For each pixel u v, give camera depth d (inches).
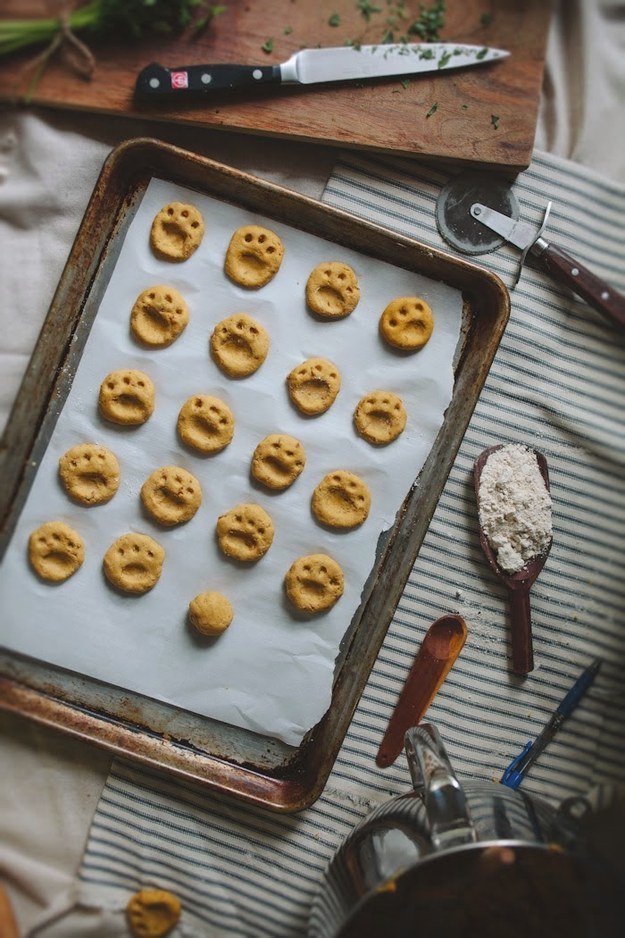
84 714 36.1
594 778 38.9
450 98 37.7
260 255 36.4
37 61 36.9
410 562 35.9
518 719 38.9
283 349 37.1
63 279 35.2
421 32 37.9
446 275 36.6
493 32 38.1
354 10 37.9
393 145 37.5
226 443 36.8
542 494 38.0
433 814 30.9
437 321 36.9
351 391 37.1
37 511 36.3
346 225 35.9
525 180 38.6
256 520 36.5
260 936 37.6
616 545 39.2
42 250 38.6
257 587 37.0
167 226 36.4
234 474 37.0
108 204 36.0
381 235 35.8
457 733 38.7
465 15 38.1
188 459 36.9
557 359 38.9
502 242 38.4
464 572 38.6
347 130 37.4
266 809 35.6
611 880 31.0
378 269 36.9
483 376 36.0
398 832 33.1
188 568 36.9
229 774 36.3
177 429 36.8
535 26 38.2
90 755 37.8
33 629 36.2
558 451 39.0
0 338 38.2
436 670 38.1
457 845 30.4
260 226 36.6
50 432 36.3
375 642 35.6
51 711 35.8
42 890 37.2
